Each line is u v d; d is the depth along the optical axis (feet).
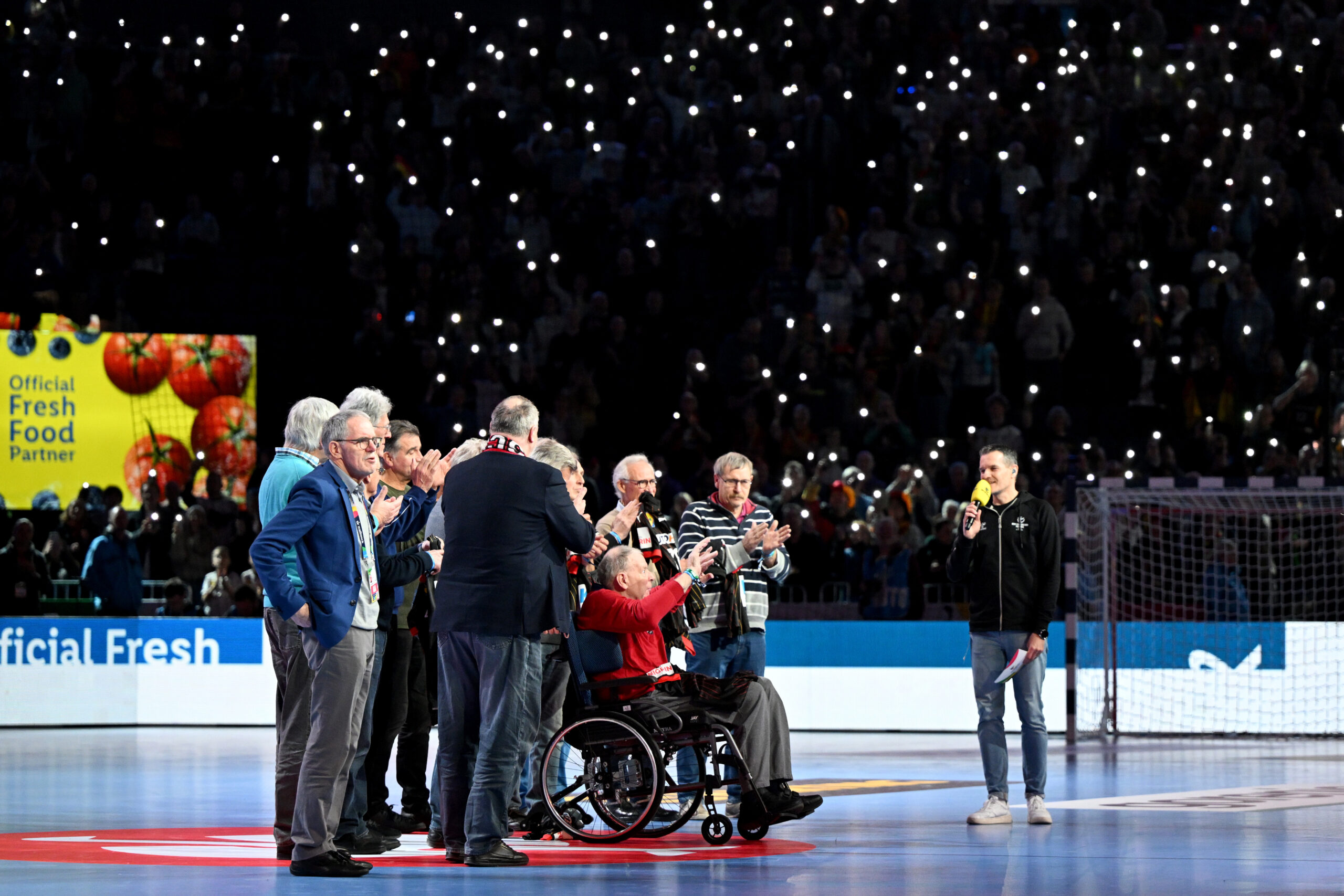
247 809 57.26
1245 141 136.56
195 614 107.24
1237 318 123.24
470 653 42.24
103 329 113.39
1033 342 125.39
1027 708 52.19
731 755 47.37
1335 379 122.42
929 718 99.25
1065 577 89.76
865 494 110.93
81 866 41.88
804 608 103.09
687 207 135.85
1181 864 42.01
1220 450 115.85
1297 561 102.12
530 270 131.34
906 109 144.46
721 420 120.47
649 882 38.86
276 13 150.20
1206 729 96.53
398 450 48.93
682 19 155.12
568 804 46.91
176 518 110.01
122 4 144.56
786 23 150.30
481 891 37.17
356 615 40.01
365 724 44.83
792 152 139.23
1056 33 149.89
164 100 138.41
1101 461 114.93
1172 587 99.45
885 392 120.67
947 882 38.73
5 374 109.19
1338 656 95.50
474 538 41.98
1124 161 138.72
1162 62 144.15
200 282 129.18
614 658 47.42
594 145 141.49
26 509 109.29
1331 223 132.36
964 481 111.04
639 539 52.75
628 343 125.29
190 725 103.14
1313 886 38.01
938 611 101.35
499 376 123.65
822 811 56.24
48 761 77.77
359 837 45.14
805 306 129.29
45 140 133.08
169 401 112.47
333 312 132.26
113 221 129.49
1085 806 57.26
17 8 138.21
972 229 133.18
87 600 106.83
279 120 141.28
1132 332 125.29
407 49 146.41
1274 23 149.59
